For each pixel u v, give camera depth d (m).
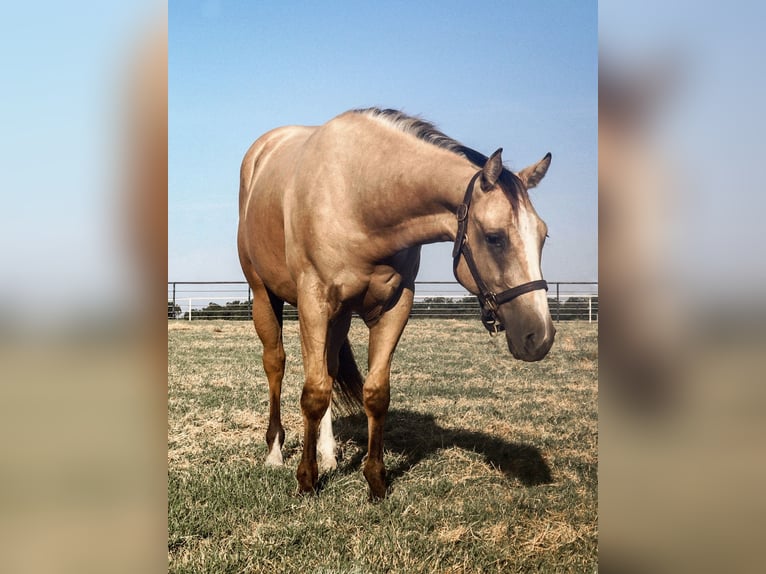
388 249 3.19
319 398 3.38
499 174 2.73
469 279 2.86
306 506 3.24
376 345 3.45
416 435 4.70
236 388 6.61
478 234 2.75
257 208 4.07
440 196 2.98
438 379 7.21
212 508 3.16
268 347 4.26
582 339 10.91
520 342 2.59
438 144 3.08
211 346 10.43
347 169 3.23
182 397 6.04
